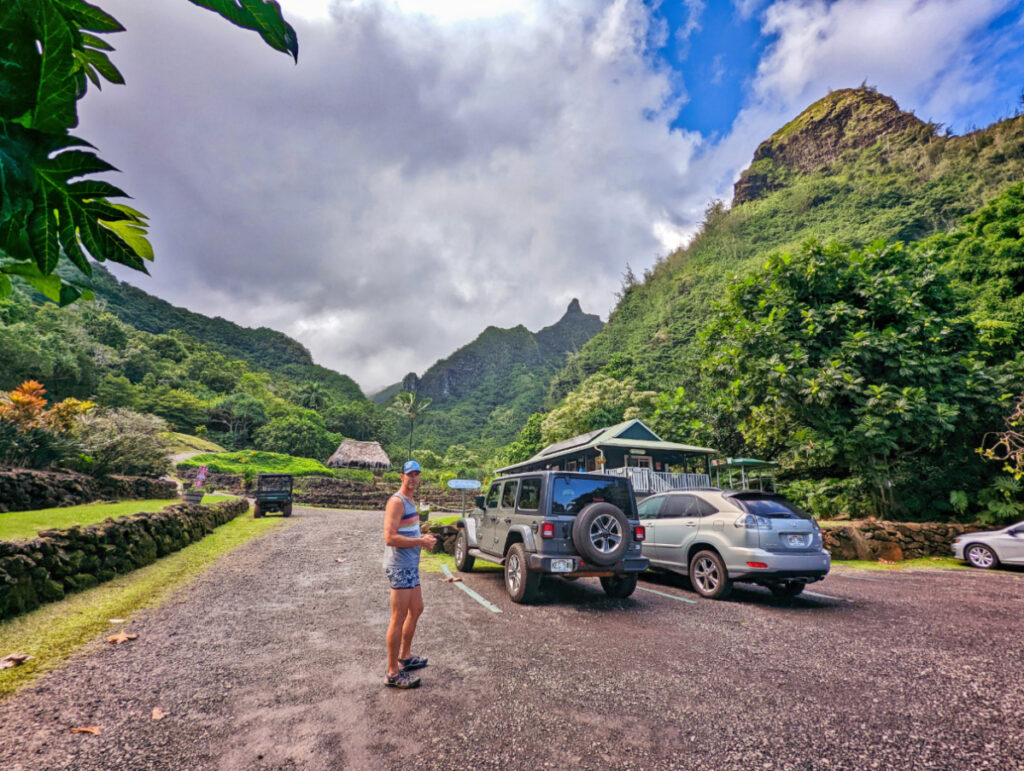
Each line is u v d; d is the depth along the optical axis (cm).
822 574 648
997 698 347
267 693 345
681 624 545
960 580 856
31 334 5512
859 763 264
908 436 1177
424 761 261
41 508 881
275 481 2139
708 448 1889
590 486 671
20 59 75
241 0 93
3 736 282
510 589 659
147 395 7400
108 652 426
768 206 13438
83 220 98
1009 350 1480
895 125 13762
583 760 264
